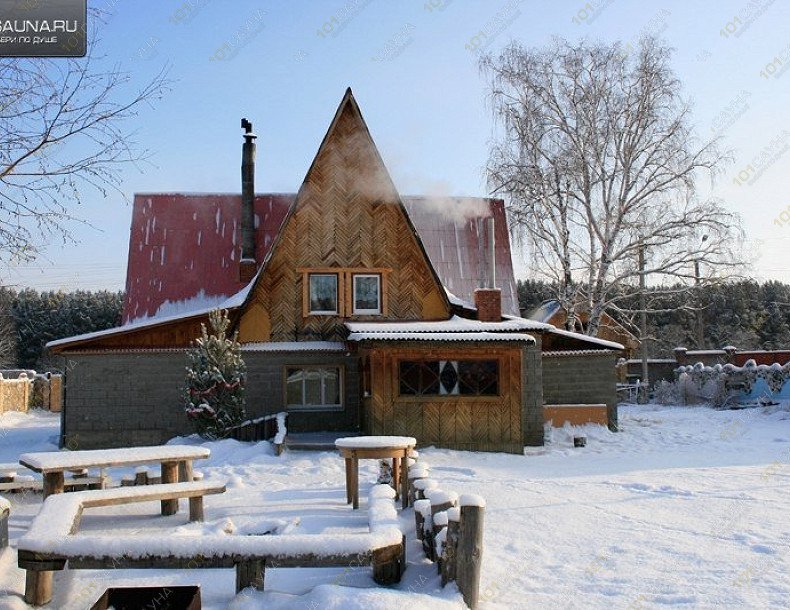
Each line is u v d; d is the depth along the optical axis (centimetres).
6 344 4988
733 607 613
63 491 954
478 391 1955
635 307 4109
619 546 810
